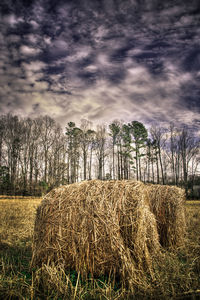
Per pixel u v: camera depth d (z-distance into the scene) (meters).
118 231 4.13
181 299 3.38
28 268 4.54
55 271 3.94
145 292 3.57
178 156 44.62
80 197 4.57
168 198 6.31
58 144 45.31
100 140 47.28
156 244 4.96
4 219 9.80
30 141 44.72
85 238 4.18
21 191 37.22
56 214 4.52
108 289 3.52
